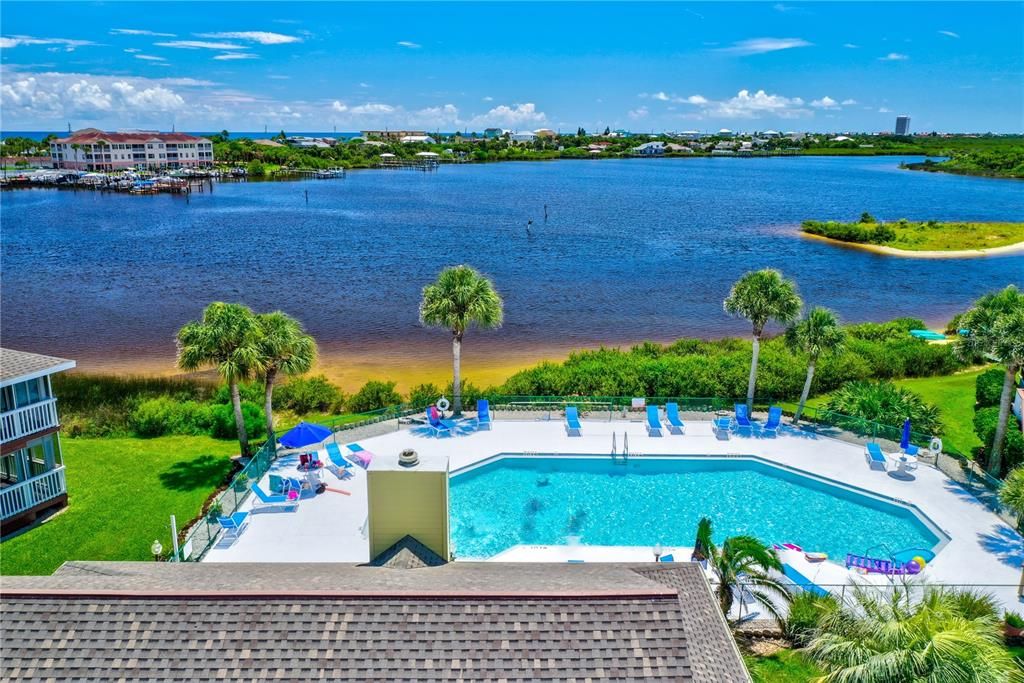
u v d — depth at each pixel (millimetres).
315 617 9609
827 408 31938
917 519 23062
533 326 53375
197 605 9688
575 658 9156
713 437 29281
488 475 26672
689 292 64938
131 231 97750
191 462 27859
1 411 21625
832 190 160625
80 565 13945
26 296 60625
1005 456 25234
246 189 161375
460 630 9469
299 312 56344
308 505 23094
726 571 16406
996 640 13406
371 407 34844
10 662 9109
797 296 30281
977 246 88188
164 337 49594
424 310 30703
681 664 9117
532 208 126688
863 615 12344
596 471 27062
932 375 39000
